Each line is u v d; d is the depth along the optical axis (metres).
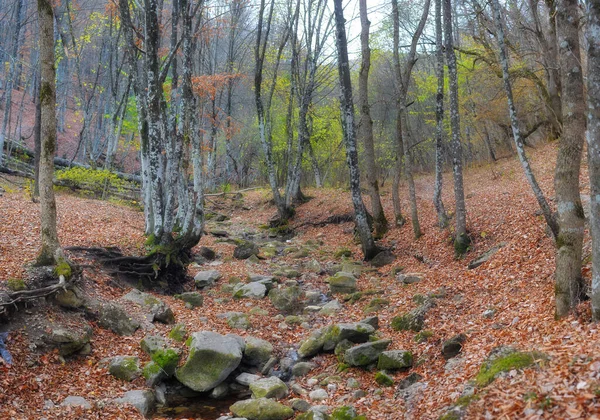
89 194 25.45
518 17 21.92
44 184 10.80
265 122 26.89
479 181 24.80
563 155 8.21
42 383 8.27
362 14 18.75
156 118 14.64
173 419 8.30
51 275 10.51
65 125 42.00
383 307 12.79
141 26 20.44
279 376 10.08
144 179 16.91
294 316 12.80
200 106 26.78
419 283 14.19
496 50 22.97
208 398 9.32
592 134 7.10
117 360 9.47
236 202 31.72
